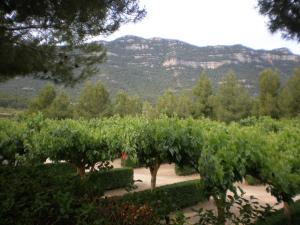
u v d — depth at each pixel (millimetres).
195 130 6648
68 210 2873
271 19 8070
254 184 13141
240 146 4934
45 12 4875
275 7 7824
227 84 36500
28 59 5711
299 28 7742
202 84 37625
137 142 8422
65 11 4867
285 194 4926
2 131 10484
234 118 35094
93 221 2896
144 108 39594
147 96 83438
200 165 4633
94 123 13938
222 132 5562
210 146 5004
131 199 3803
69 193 3133
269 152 5145
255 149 4941
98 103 33562
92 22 5562
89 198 3488
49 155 9359
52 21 5383
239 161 4715
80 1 4758
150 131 7977
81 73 6555
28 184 3389
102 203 3432
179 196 9031
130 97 41750
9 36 5391
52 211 2918
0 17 5188
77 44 6309
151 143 7918
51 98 31984
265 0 7938
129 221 3021
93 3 4895
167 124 7754
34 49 5910
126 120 12164
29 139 9617
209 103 36906
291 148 6215
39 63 5973
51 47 6105
